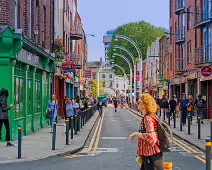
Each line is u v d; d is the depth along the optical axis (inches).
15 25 682.2
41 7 908.0
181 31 1608.0
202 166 439.8
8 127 577.0
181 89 1644.9
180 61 1601.9
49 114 796.6
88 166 440.5
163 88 2069.4
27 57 726.5
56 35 1202.6
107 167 433.7
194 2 1379.2
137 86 2859.3
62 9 1328.7
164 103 1296.8
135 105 2041.1
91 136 780.0
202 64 1245.1
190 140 663.8
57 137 714.2
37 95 882.1
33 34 815.1
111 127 1014.4
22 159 472.7
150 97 260.1
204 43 1291.8
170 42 1895.9
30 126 791.7
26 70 741.3
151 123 252.5
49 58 948.0
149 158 259.0
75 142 636.1
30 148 562.3
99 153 545.3
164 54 2124.8
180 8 1593.3
